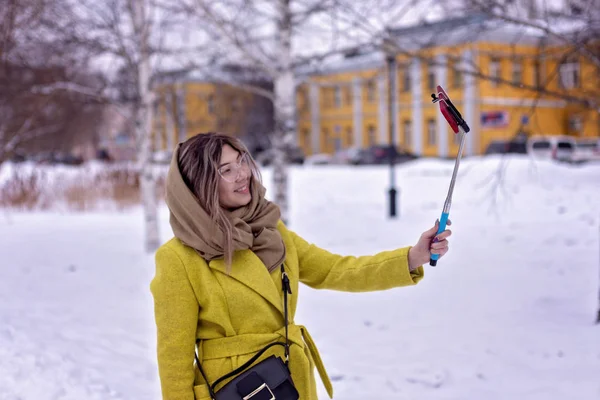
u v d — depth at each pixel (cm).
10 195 1570
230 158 214
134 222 1348
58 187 1623
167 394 204
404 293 689
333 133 4469
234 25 861
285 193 970
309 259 240
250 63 913
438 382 447
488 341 526
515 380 445
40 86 861
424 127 3750
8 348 454
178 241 216
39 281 761
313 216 1323
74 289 722
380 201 1552
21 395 374
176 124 1162
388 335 557
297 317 623
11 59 851
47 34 852
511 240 916
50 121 985
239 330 213
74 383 401
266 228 222
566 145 2527
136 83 958
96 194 1587
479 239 938
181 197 208
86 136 1627
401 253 224
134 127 986
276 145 969
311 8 798
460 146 211
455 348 514
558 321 571
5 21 786
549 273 737
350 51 773
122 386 417
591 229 950
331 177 2194
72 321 578
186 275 210
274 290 216
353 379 460
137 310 637
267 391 201
